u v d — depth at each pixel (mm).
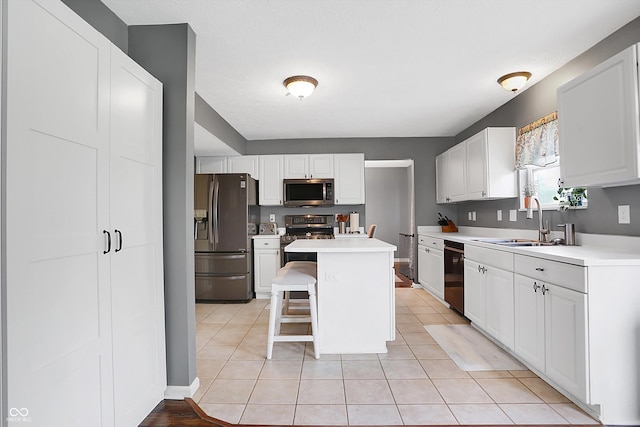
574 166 2148
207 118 3484
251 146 5027
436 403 1937
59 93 1262
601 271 1725
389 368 2385
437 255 4125
